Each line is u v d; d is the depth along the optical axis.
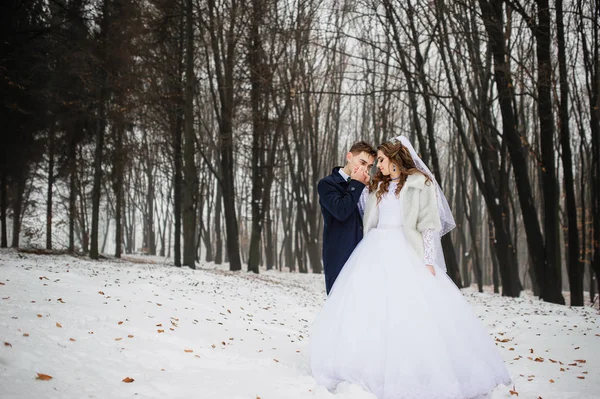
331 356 3.99
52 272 8.41
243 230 47.06
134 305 6.38
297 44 20.95
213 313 7.32
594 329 7.88
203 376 3.90
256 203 23.27
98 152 17.20
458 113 17.59
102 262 15.13
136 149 21.41
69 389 3.17
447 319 3.89
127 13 17.48
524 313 10.81
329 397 3.57
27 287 6.40
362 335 3.89
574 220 14.54
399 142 4.41
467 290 20.42
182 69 20.30
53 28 16.84
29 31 16.39
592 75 13.88
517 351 6.55
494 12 14.90
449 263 18.11
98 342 4.37
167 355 4.42
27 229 22.30
